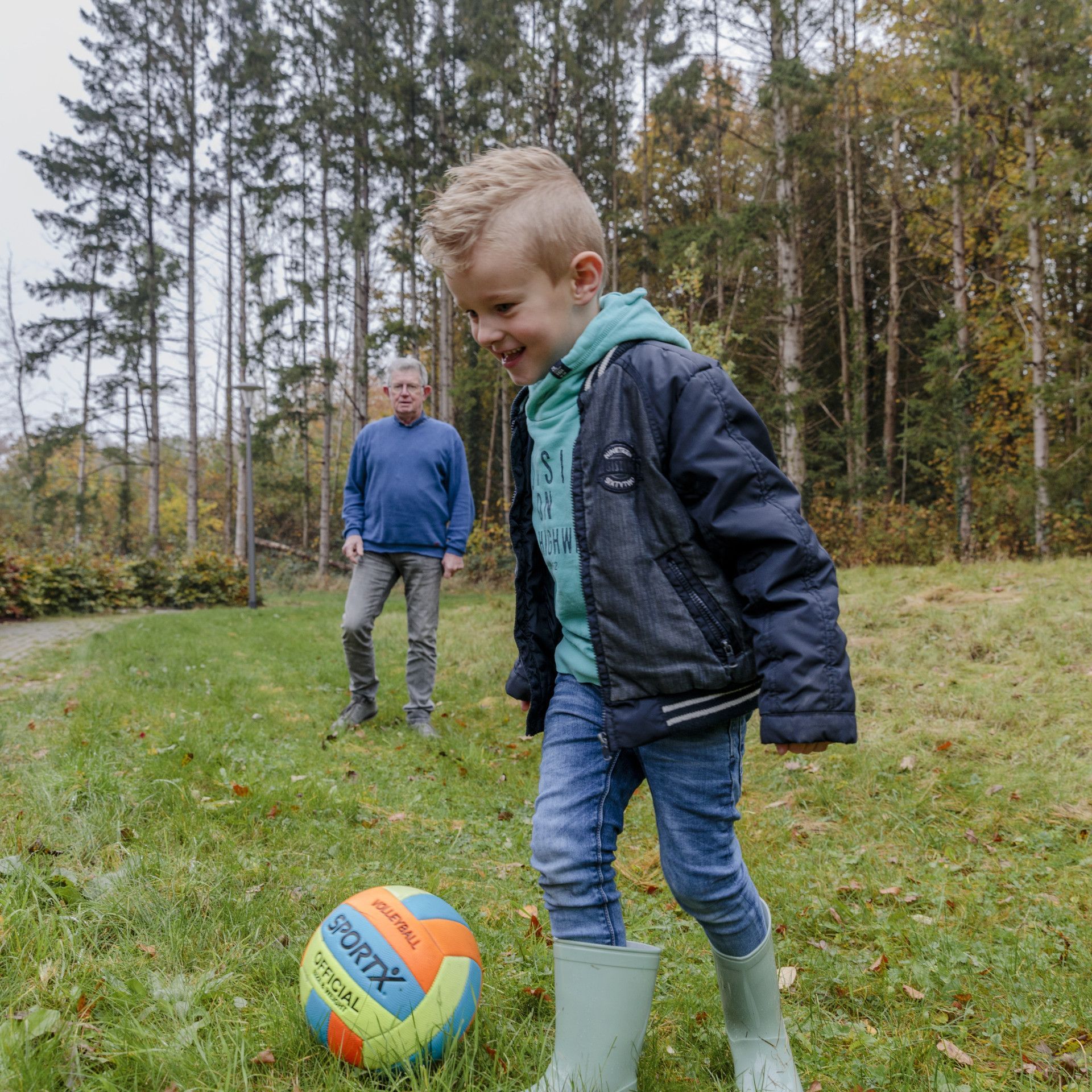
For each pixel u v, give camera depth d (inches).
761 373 925.8
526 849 138.0
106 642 364.5
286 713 228.8
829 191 1046.4
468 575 903.7
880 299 1119.0
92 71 1135.6
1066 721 198.1
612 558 65.1
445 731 219.9
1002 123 760.3
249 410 720.3
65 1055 67.4
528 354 69.9
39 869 96.4
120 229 1158.3
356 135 1051.9
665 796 67.2
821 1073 79.1
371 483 213.2
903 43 798.5
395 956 70.9
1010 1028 89.4
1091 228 714.8
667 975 96.1
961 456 668.7
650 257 989.2
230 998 79.4
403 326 994.1
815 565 62.4
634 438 65.8
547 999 85.4
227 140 1190.3
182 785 133.6
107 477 1595.7
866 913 116.3
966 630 273.4
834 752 192.9
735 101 973.2
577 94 1003.9
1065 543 584.4
